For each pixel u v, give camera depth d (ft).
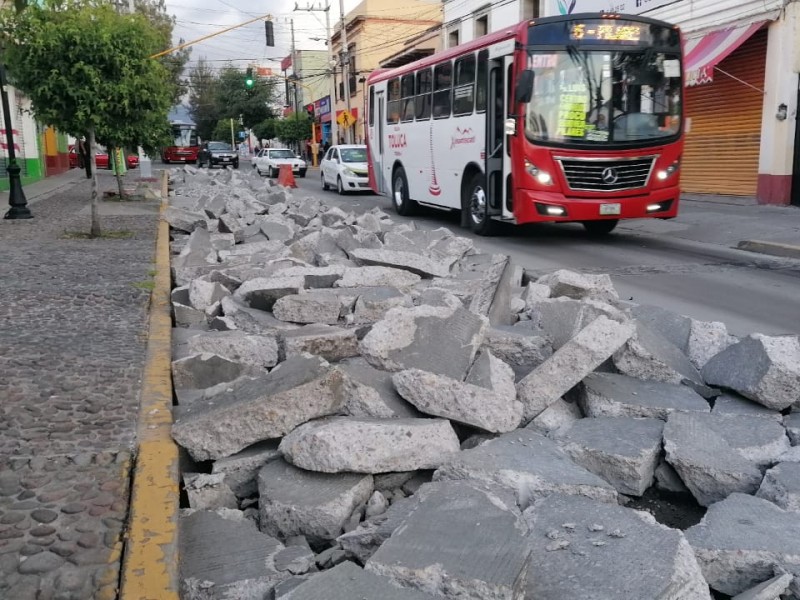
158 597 8.80
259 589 9.91
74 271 30.32
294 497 11.85
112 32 39.55
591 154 42.65
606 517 10.82
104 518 10.62
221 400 14.49
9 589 8.98
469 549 9.41
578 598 9.05
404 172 63.16
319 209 55.11
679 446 13.42
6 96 52.19
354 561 10.85
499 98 45.47
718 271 35.70
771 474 12.35
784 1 54.90
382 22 170.50
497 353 18.04
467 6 101.19
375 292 23.06
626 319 18.75
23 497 11.18
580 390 16.12
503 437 13.74
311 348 18.34
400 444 12.69
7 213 52.80
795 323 25.57
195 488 12.56
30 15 38.45
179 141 207.62
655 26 43.55
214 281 26.94
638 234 50.08
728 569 10.39
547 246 44.96
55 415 14.39
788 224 47.16
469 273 30.71
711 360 17.94
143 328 21.18
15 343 19.38
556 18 42.47
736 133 62.80
